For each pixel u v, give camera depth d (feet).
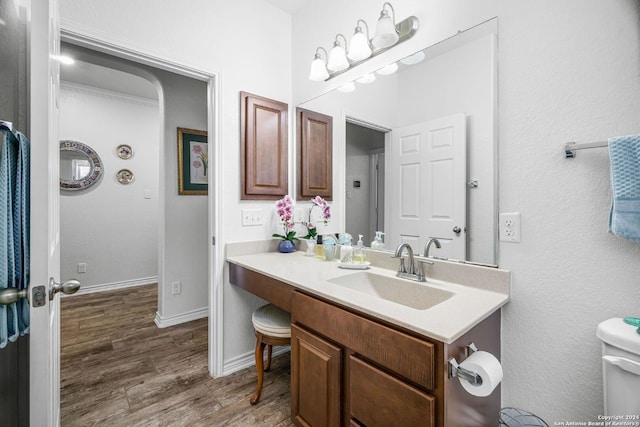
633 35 3.05
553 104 3.54
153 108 13.28
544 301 3.65
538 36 3.63
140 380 6.07
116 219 12.41
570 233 3.46
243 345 6.63
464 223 4.33
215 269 6.19
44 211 2.63
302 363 4.25
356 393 3.41
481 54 4.11
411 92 4.93
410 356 2.86
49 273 2.74
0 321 2.44
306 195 6.94
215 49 6.07
